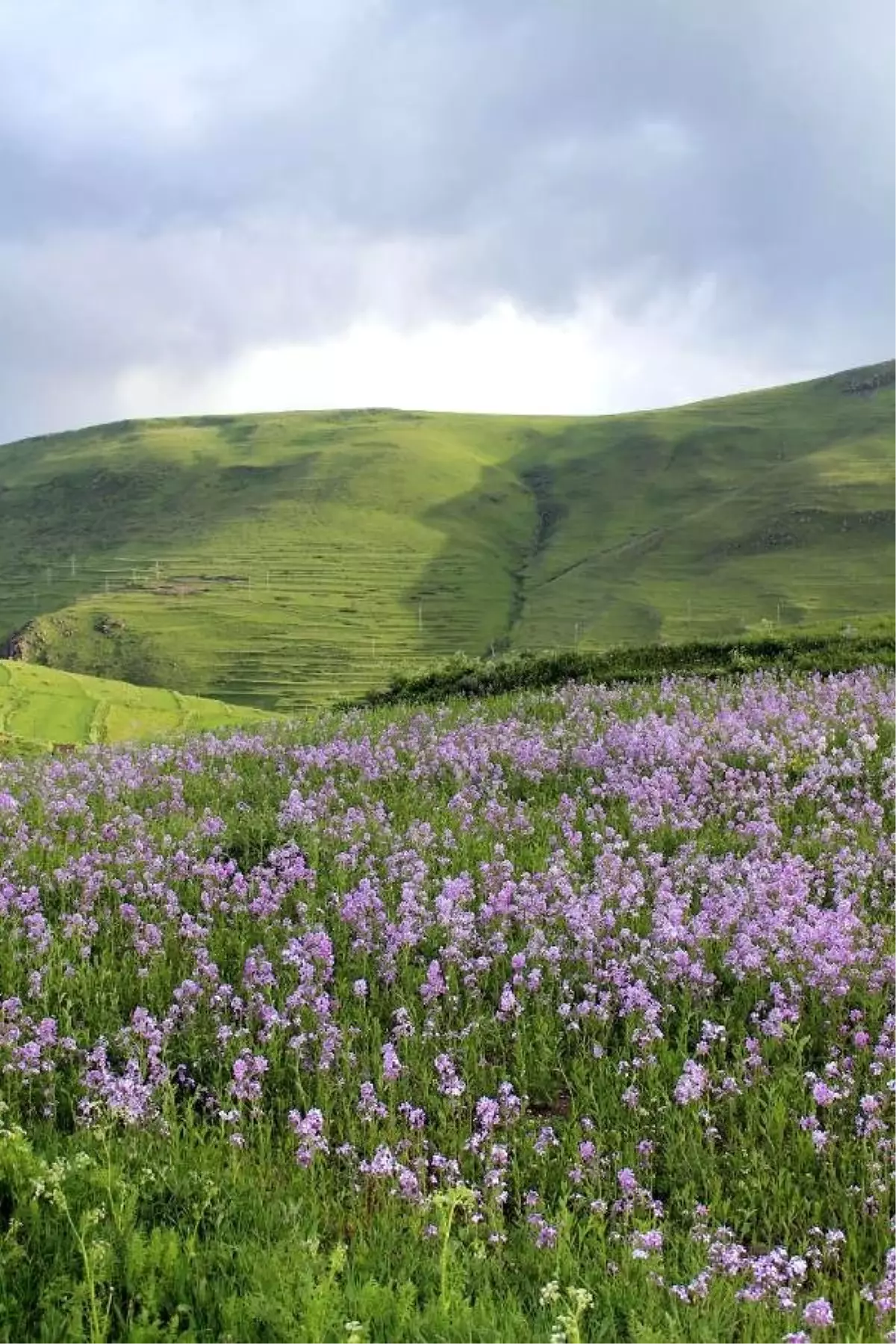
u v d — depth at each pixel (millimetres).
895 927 10914
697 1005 9688
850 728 18984
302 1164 7270
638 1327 5207
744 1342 5465
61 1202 5801
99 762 21453
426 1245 6301
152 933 11000
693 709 22172
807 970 9805
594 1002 9867
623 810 15445
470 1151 7641
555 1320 5363
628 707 23250
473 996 9961
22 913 12000
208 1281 5508
